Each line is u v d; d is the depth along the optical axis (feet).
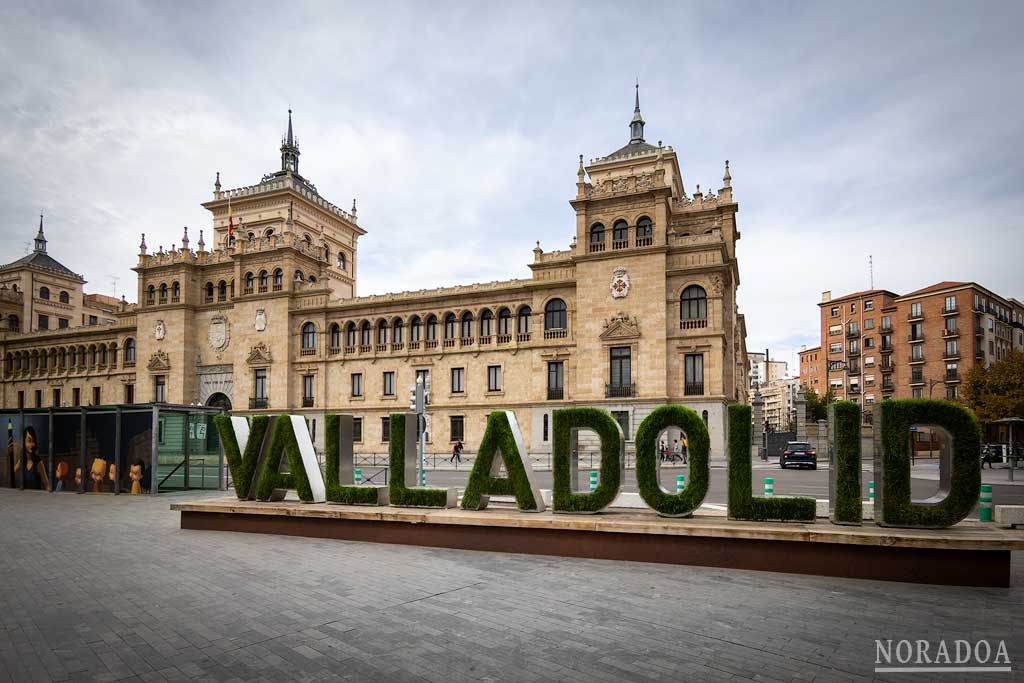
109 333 251.39
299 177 263.90
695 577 38.63
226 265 224.12
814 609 32.12
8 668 25.11
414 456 55.47
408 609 32.45
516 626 29.76
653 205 162.50
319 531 53.11
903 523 40.06
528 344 177.37
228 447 60.95
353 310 203.10
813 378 431.43
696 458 44.50
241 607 33.01
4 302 299.79
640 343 159.12
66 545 50.70
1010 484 109.40
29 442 100.89
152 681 23.82
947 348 314.55
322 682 23.61
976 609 32.09
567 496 47.67
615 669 24.68
